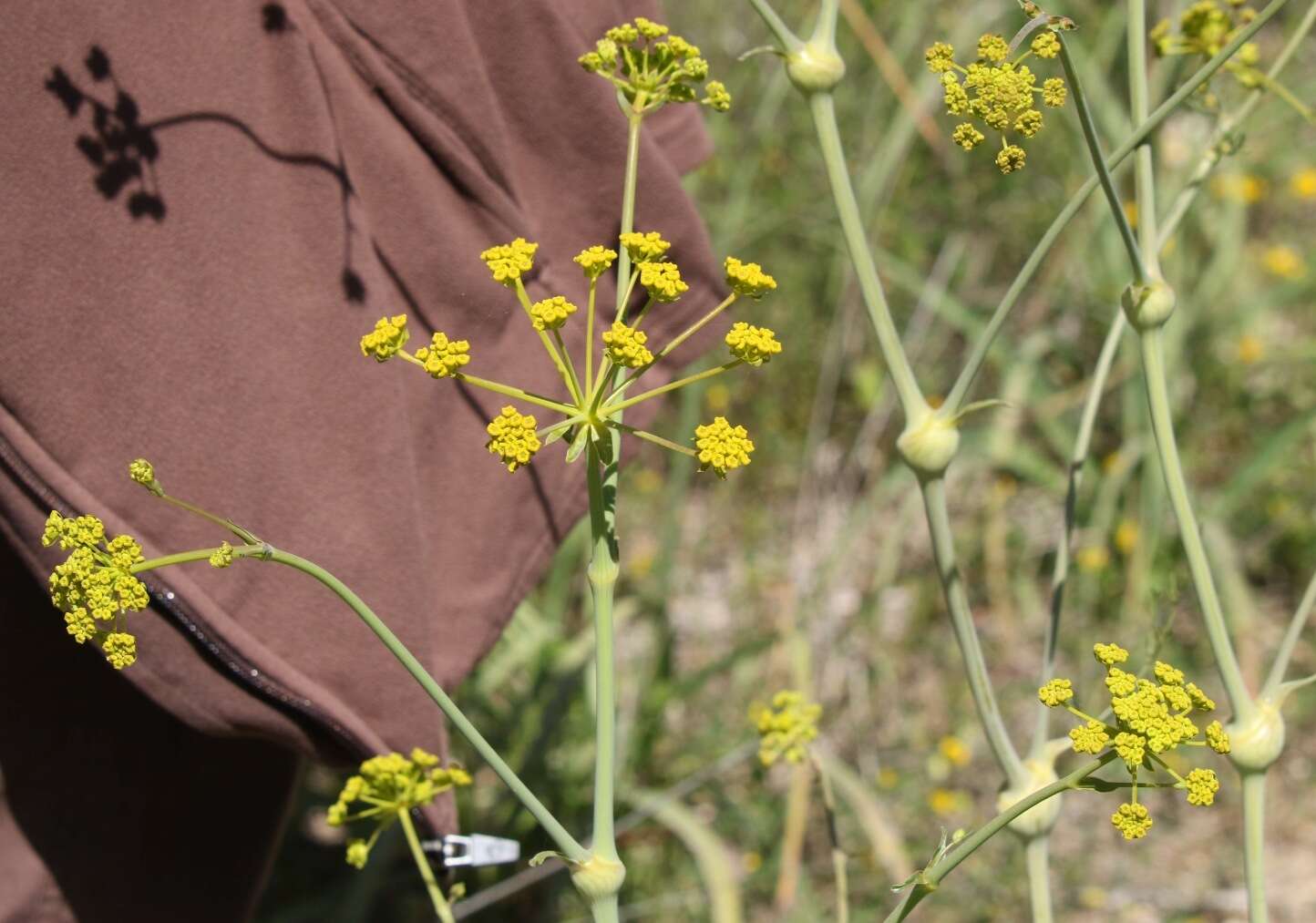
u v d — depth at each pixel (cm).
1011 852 91
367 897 77
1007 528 113
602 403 42
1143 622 97
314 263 52
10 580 56
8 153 49
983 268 123
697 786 81
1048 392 114
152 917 59
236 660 51
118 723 58
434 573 54
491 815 85
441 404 55
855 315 118
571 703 88
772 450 121
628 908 83
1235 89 102
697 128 60
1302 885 90
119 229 50
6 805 58
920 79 112
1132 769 40
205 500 51
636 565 108
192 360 51
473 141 54
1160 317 48
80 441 50
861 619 100
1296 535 110
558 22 54
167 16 50
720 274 58
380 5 52
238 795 59
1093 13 114
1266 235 129
